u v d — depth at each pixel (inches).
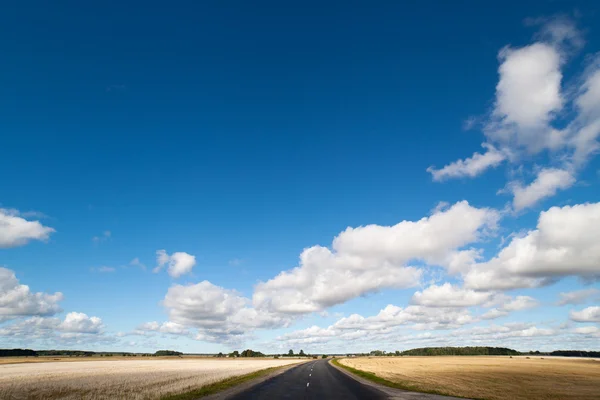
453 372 2253.9
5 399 829.2
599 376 2106.3
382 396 964.0
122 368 2386.8
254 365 3139.8
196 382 1235.2
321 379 1539.1
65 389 1028.5
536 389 1294.3
